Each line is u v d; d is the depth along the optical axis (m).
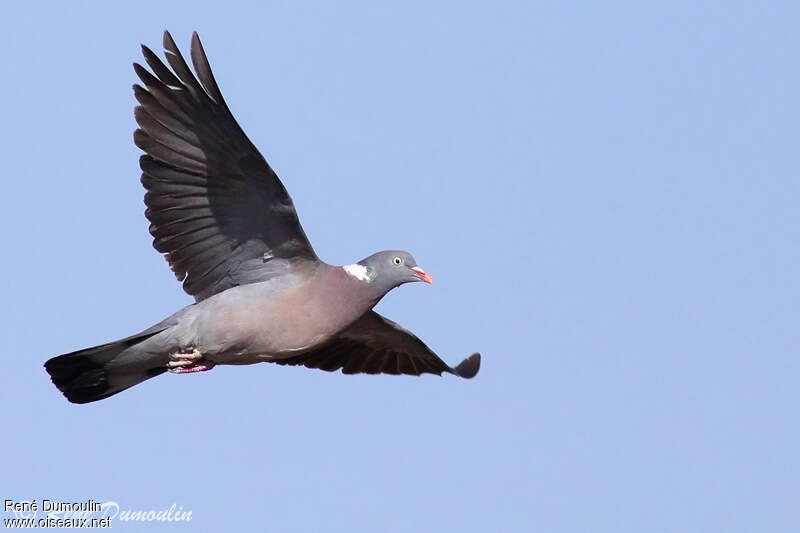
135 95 12.64
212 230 13.55
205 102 12.46
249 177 13.03
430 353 16.52
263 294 13.65
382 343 16.55
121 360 13.59
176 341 13.54
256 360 14.02
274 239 13.62
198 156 12.96
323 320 13.93
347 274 14.12
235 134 12.62
